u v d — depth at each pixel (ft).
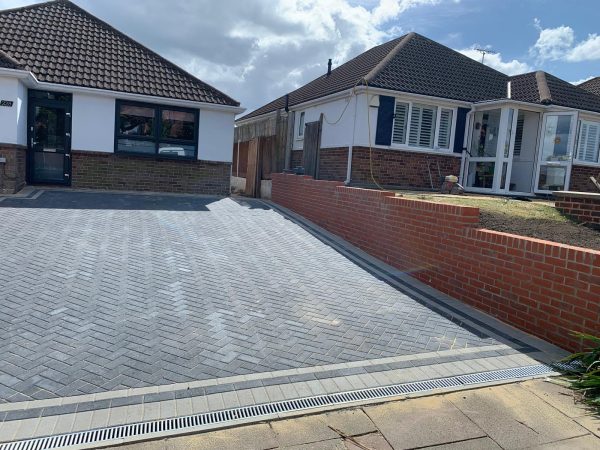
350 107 49.26
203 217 37.17
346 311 19.77
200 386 13.15
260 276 23.66
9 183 40.34
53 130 46.60
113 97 47.52
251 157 61.52
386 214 28.45
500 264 19.85
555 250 17.33
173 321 17.40
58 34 50.19
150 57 52.90
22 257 23.11
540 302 17.88
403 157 50.49
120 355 14.61
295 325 17.89
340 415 12.21
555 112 50.26
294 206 43.68
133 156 49.24
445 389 13.69
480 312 20.66
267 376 13.92
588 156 56.80
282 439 11.11
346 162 49.73
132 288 20.40
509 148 50.01
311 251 29.66
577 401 13.32
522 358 16.03
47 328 16.06
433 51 60.59
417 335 17.70
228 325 17.43
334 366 14.80
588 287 15.99
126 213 35.99
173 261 24.76
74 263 22.94
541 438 11.57
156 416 11.68
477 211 22.18
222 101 51.78
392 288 23.48
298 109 61.72
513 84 59.82
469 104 51.98
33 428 10.92
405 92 48.85
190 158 51.49
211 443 10.82
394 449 10.95
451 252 22.80
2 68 38.75
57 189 45.80
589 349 15.80
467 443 11.28
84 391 12.53
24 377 13.01
